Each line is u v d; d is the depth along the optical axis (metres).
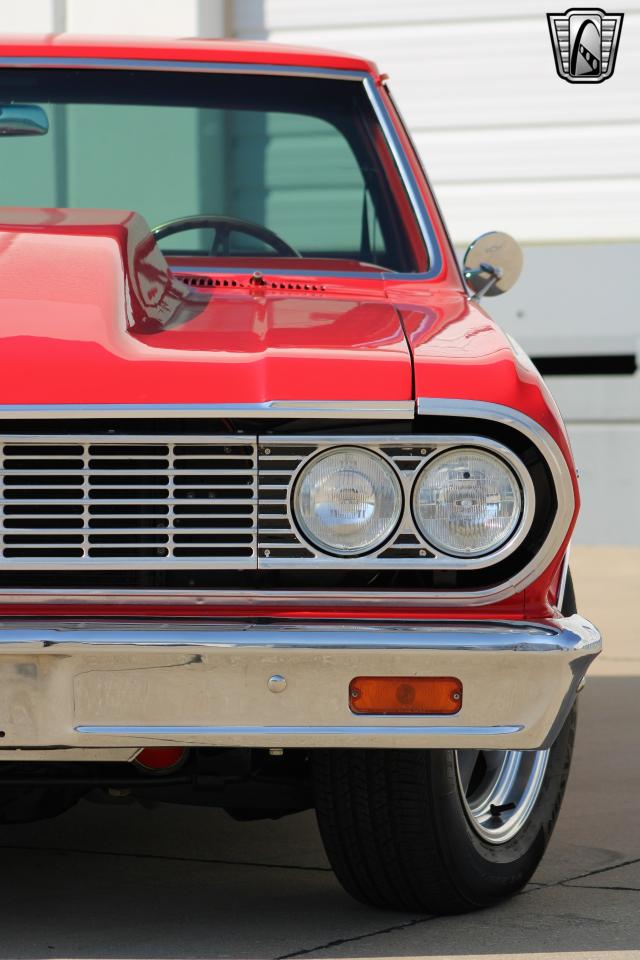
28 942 3.25
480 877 3.43
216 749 3.25
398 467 2.90
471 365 2.98
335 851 3.38
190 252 4.41
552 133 11.69
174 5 11.87
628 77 11.59
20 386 2.89
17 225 3.60
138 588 2.91
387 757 3.22
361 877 3.41
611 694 6.34
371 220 4.45
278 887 3.72
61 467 2.91
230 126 4.54
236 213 4.50
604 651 7.38
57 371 2.91
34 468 2.91
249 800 3.40
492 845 3.51
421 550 2.92
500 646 2.87
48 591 2.89
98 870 3.87
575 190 11.67
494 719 2.93
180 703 2.88
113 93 4.55
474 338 3.23
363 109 4.61
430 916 3.48
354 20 11.97
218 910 3.51
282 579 2.96
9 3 11.95
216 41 4.72
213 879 3.79
